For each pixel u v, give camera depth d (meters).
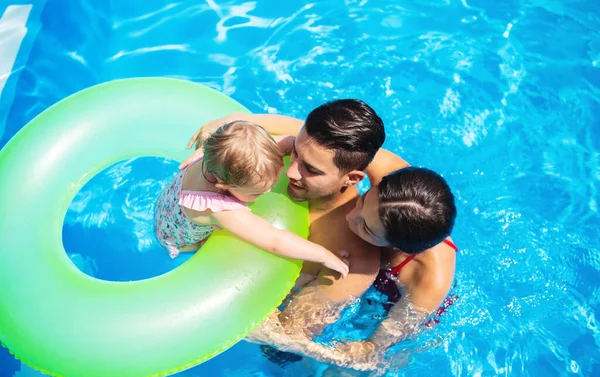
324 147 2.40
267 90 4.21
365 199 2.53
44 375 3.19
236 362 3.40
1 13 4.35
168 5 4.61
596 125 4.16
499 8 4.71
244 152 2.36
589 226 3.72
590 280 3.54
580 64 4.42
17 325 2.47
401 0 4.71
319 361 3.00
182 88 3.17
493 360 3.31
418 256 2.84
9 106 4.02
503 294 3.47
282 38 4.46
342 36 4.48
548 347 3.35
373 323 3.13
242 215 2.57
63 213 2.85
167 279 2.61
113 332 2.43
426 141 4.04
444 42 4.48
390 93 4.21
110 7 4.54
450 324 3.29
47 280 2.56
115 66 4.29
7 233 2.65
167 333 2.46
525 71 4.37
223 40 4.45
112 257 3.66
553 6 4.75
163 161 3.96
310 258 2.59
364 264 2.83
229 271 2.57
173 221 2.83
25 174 2.80
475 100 4.20
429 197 2.40
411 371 3.26
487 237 3.67
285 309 2.97
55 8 4.44
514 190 3.87
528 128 4.12
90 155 2.96
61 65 4.25
